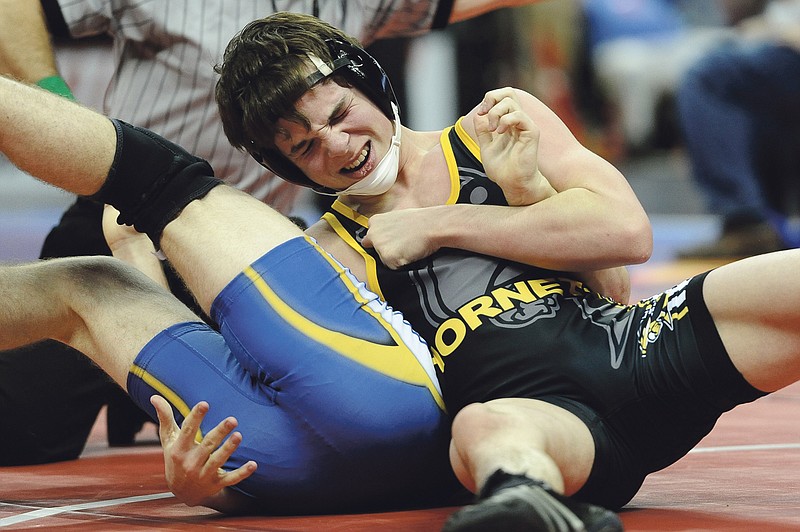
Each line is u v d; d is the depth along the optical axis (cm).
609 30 4541
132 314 841
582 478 755
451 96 3859
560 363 803
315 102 831
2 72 1192
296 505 814
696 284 798
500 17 3831
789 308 749
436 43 3812
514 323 820
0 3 1170
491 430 708
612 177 850
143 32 1190
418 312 854
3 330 834
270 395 798
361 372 790
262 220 828
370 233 867
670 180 4516
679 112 3306
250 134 859
